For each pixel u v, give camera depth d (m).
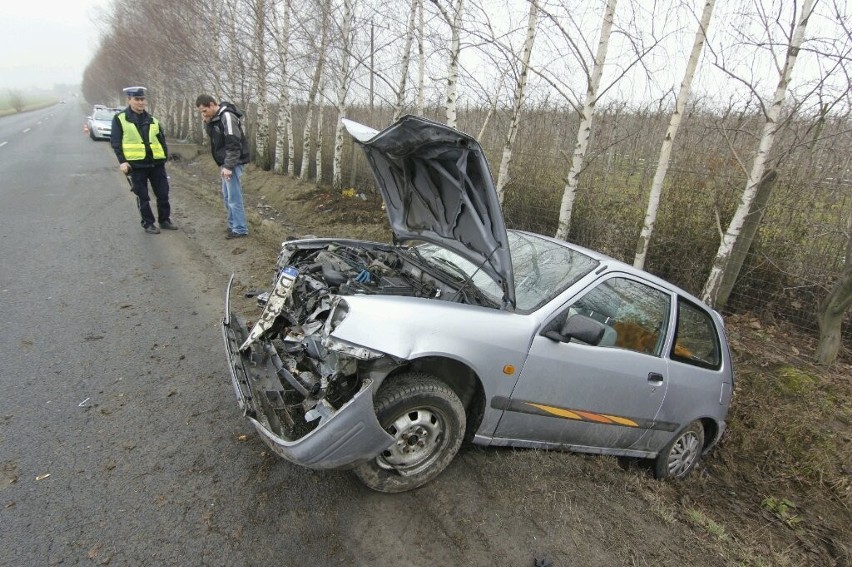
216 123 7.41
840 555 3.45
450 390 2.79
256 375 3.03
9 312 4.71
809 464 4.21
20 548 2.26
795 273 5.98
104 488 2.66
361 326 2.49
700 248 6.73
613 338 3.29
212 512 2.57
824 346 5.39
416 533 2.59
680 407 3.70
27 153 17.95
